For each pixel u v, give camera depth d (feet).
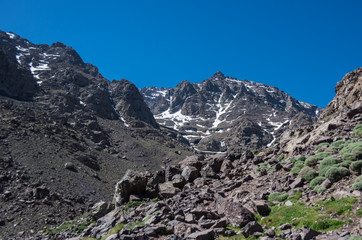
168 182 96.94
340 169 59.47
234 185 81.97
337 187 55.62
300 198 57.72
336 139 89.76
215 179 96.99
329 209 47.09
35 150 387.14
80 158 440.45
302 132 122.42
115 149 609.42
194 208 68.03
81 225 95.91
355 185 50.60
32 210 256.93
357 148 66.95
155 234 52.60
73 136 533.55
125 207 85.61
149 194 93.09
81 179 368.27
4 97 573.74
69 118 636.89
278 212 52.70
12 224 229.25
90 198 326.85
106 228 71.05
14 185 290.35
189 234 49.01
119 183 96.89
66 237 83.92
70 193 317.83
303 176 66.85
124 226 63.21
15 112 488.02
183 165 115.96
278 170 84.64
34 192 284.00
